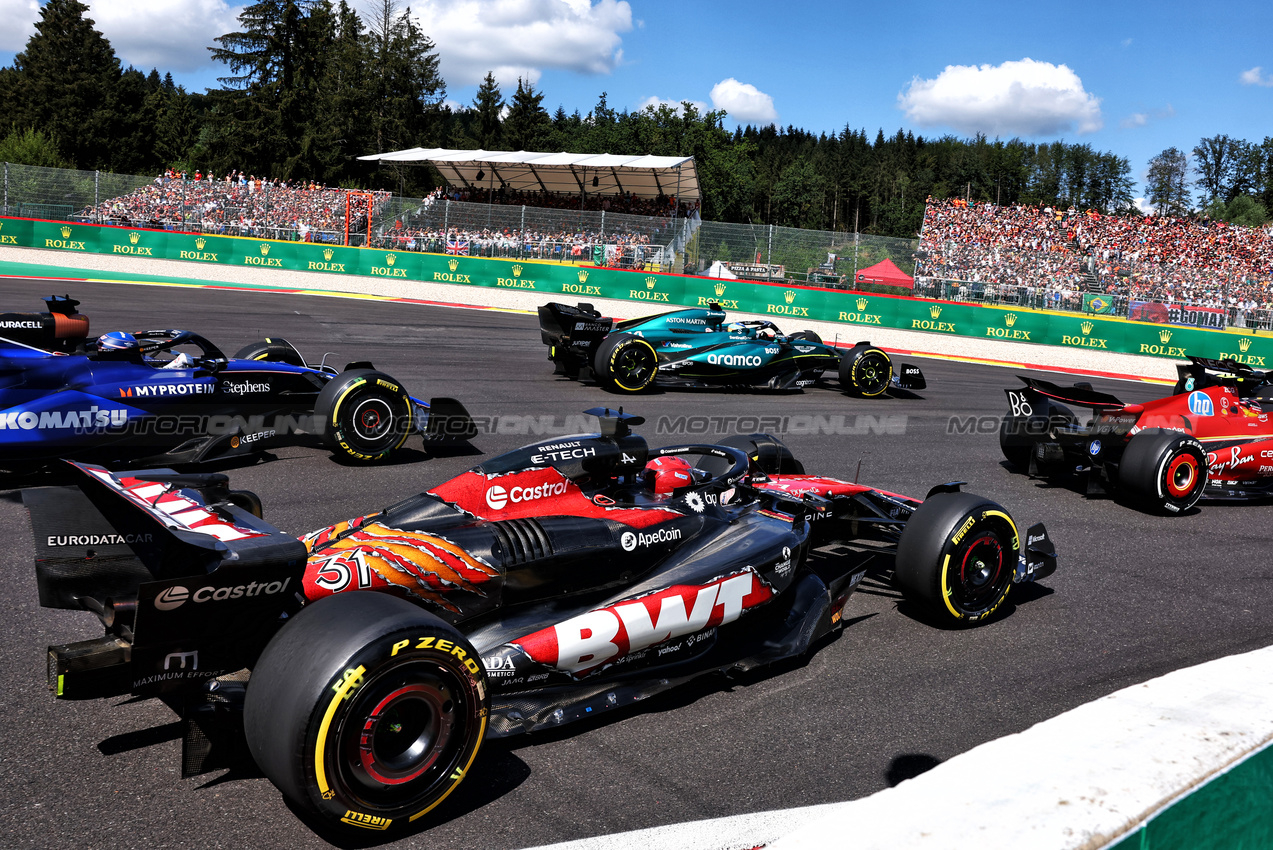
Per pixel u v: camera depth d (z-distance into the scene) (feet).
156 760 10.64
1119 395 53.88
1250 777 5.29
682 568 13.71
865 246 84.64
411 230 90.84
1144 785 4.75
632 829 9.66
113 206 87.40
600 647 12.07
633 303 82.69
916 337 75.56
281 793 10.07
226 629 9.66
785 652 13.87
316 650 8.70
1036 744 5.30
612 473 14.37
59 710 11.69
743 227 85.87
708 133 229.25
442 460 26.32
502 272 86.33
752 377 42.19
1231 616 16.97
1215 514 24.82
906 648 15.03
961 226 108.78
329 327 54.49
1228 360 28.19
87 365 22.13
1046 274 84.48
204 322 51.72
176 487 11.80
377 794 9.04
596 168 113.70
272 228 90.94
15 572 16.10
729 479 15.80
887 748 11.73
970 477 27.84
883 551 18.25
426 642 9.09
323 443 24.35
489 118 249.34
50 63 224.53
